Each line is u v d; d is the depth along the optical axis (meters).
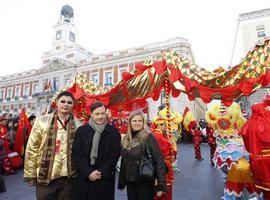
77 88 5.87
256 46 3.50
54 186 2.72
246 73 3.47
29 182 2.75
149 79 4.20
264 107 3.17
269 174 2.98
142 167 2.77
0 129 7.40
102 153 2.72
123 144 2.98
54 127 2.81
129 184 2.89
